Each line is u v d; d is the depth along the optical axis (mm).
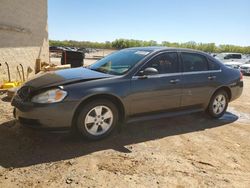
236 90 6777
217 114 6562
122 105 4941
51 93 4340
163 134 5379
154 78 5270
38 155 4152
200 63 6148
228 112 7430
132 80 5000
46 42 13906
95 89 4574
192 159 4344
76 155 4219
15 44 10375
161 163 4129
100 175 3682
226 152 4707
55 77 4875
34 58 12398
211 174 3904
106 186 3426
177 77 5605
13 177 3512
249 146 5051
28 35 11555
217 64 6469
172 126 5906
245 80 16688
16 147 4379
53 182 3449
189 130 5719
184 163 4184
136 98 5059
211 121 6445
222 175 3900
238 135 5605
